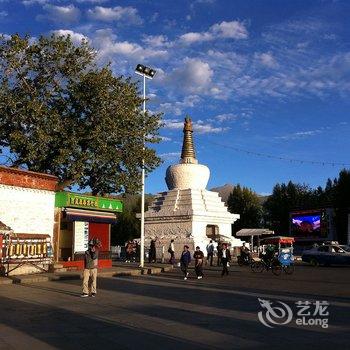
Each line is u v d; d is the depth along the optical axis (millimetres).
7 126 28984
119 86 30438
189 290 19078
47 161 29969
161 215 47469
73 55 29891
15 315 12852
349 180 60219
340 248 37531
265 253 29609
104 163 30312
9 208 24969
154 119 31922
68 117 29578
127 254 43188
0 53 28547
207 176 51375
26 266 25531
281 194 75000
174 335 10289
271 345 9367
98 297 16750
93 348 9133
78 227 29391
